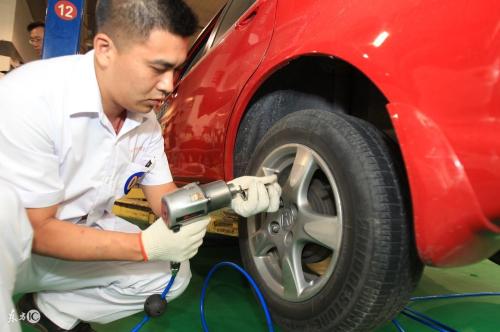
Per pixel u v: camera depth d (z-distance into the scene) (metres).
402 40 0.87
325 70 1.36
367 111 1.41
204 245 2.48
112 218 1.27
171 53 0.82
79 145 0.98
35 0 8.99
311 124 1.10
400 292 0.95
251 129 1.43
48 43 2.31
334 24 1.05
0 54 7.09
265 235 1.22
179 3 0.81
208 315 1.51
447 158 0.78
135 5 0.78
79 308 1.17
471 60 0.76
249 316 1.51
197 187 0.91
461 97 0.77
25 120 0.87
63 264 1.12
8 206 0.75
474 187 0.76
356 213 0.94
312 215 1.07
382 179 0.93
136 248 0.94
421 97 0.82
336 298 0.98
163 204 0.89
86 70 0.95
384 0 0.96
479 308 1.79
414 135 0.82
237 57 1.45
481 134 0.75
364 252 0.92
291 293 1.11
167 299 1.27
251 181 1.05
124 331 1.36
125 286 1.16
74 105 0.93
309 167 1.09
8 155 0.88
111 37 0.82
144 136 1.16
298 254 1.12
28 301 1.21
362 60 0.93
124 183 1.16
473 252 0.83
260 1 1.43
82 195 1.08
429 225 0.80
